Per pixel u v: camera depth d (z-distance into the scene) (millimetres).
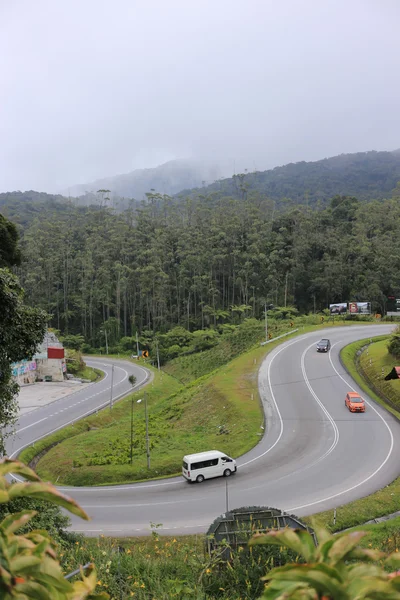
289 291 109312
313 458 28281
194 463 26922
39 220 152875
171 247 120688
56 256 115812
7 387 15430
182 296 113438
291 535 1396
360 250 108500
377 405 37625
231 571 6336
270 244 115938
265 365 52062
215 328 101938
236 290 114938
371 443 29750
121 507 24000
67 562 7898
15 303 14273
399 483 23422
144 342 99000
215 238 115062
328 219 129125
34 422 48000
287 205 186250
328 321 79438
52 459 34938
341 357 52406
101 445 37000
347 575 1220
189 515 22125
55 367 70188
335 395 40438
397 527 16922
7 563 1222
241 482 25953
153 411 49312
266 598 1240
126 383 67562
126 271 111750
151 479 28906
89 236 130500
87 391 62844
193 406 45094
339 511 20641
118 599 6461
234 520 8461
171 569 7754
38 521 12961
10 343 14594
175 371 79812
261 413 37500
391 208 129250
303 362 51969
